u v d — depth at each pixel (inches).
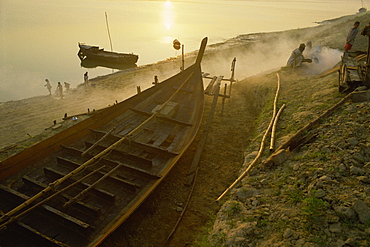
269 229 181.0
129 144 322.7
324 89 415.5
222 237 190.2
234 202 223.9
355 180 198.2
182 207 266.7
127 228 238.4
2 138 480.7
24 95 773.3
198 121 389.7
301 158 251.8
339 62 583.5
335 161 225.9
